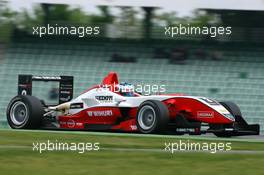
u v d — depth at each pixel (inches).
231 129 1898.4
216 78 3666.3
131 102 1964.8
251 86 3617.1
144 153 1465.3
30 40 3791.8
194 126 1860.2
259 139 1963.6
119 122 1996.8
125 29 3799.2
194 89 3631.9
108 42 3789.4
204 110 1881.2
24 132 1868.8
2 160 1343.5
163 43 3796.8
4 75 3659.0
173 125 1903.3
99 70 3698.3
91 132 1973.4
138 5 3449.8
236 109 1990.7
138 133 1977.1
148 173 1235.9
